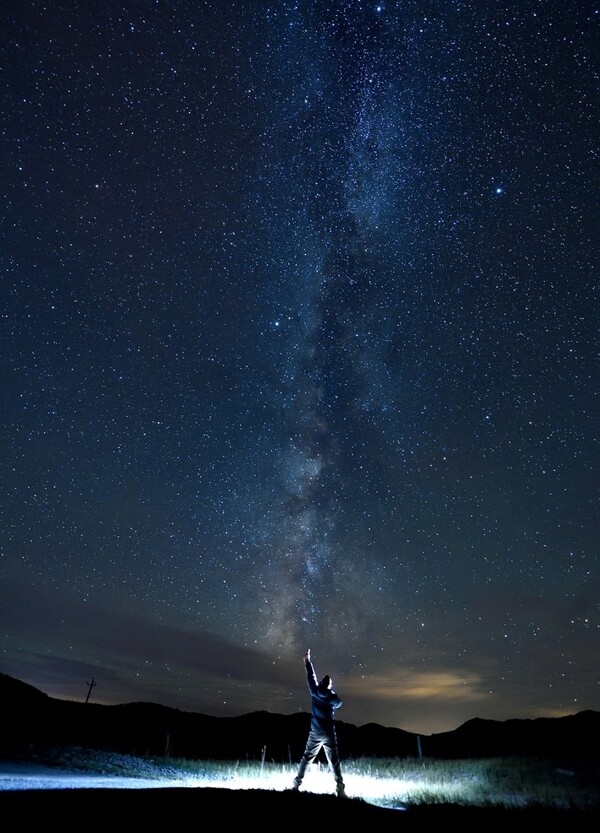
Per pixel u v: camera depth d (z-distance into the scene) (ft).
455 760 53.16
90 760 38.91
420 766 48.55
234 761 54.34
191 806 19.53
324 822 19.63
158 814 18.15
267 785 36.24
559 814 23.91
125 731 62.95
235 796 21.86
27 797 18.90
